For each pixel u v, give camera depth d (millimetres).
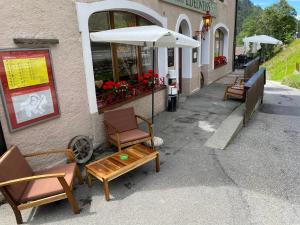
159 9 6980
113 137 4715
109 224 3111
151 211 3324
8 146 3555
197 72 10391
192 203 3469
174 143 5395
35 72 3783
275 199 3553
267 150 5164
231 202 3482
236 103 8586
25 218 3236
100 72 5766
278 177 4121
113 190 3795
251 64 11094
